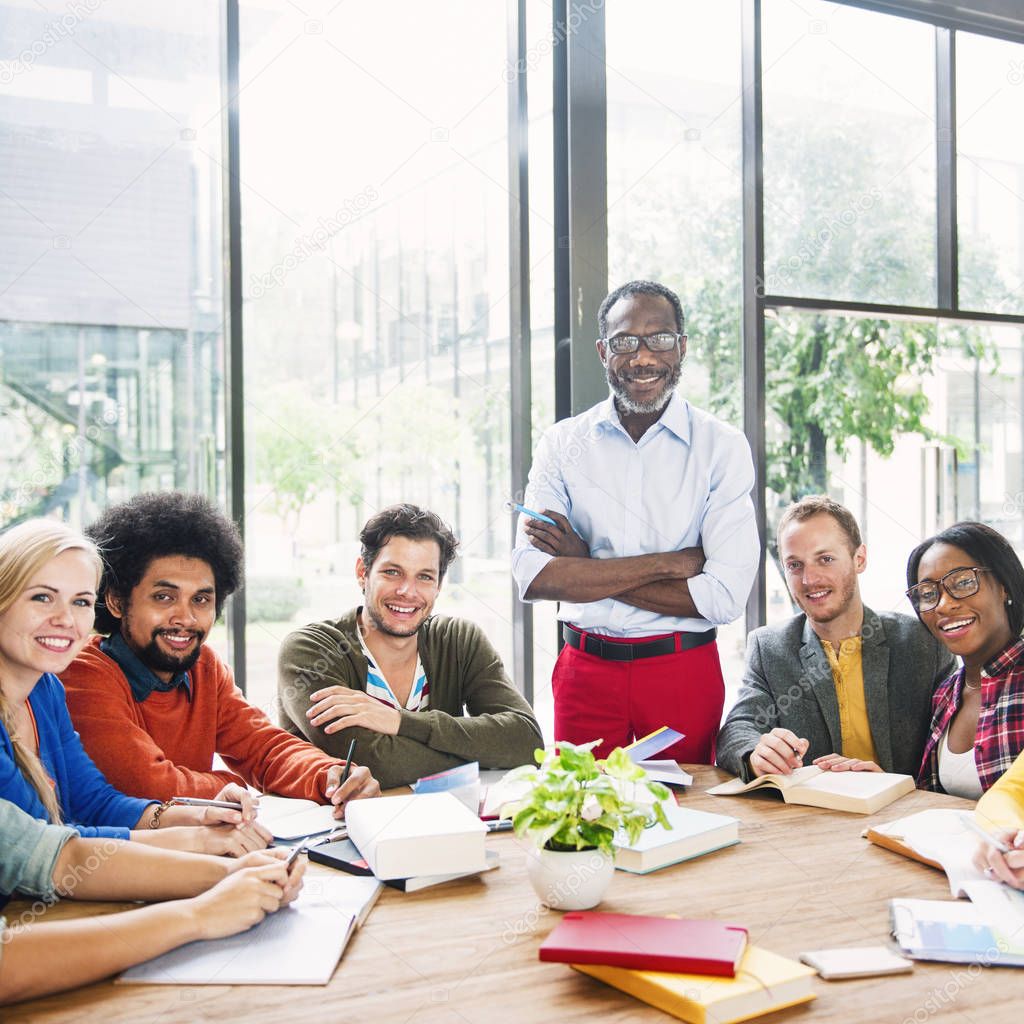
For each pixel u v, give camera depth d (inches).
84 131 111.7
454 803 66.8
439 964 49.3
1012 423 162.9
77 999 46.3
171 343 116.0
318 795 77.9
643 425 108.0
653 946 46.8
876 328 152.8
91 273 112.4
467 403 131.3
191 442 117.3
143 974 48.2
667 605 102.2
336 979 47.7
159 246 115.1
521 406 133.6
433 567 91.4
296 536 122.6
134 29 113.1
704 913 55.0
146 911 51.1
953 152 157.0
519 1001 45.3
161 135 114.7
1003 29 159.0
